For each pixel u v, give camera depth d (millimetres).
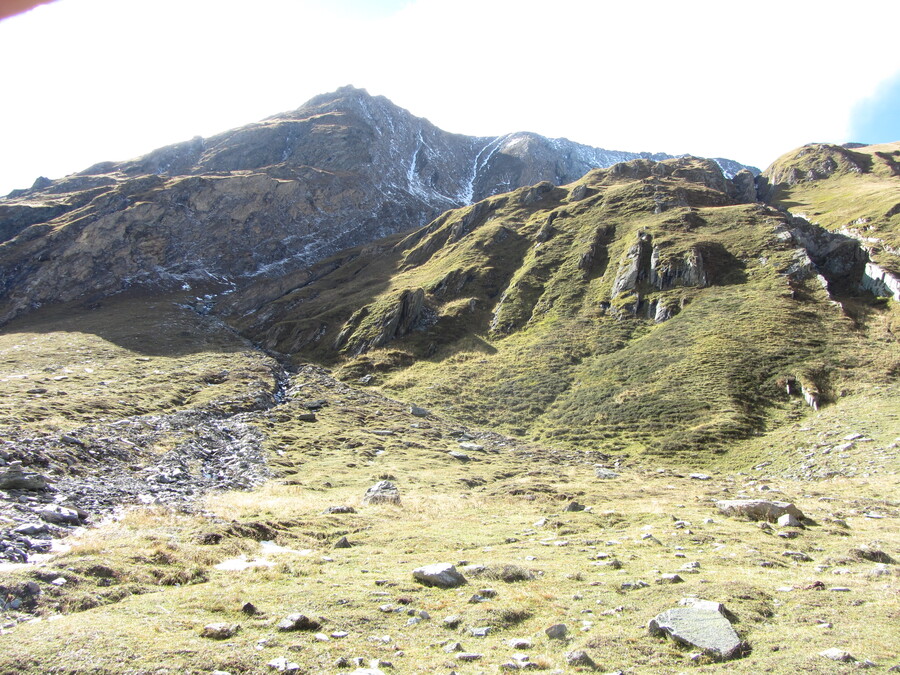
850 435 43125
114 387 55969
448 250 130000
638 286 87750
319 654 10023
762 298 74562
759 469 42562
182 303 132750
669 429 52562
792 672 9289
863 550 17172
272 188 182125
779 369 58688
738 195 169625
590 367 70562
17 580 11797
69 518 18656
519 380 70562
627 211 117688
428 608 12570
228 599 12547
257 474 34219
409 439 49594
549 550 18312
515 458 46781
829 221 122188
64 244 141875
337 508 24484
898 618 11383
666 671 9586
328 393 66375
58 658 9016
